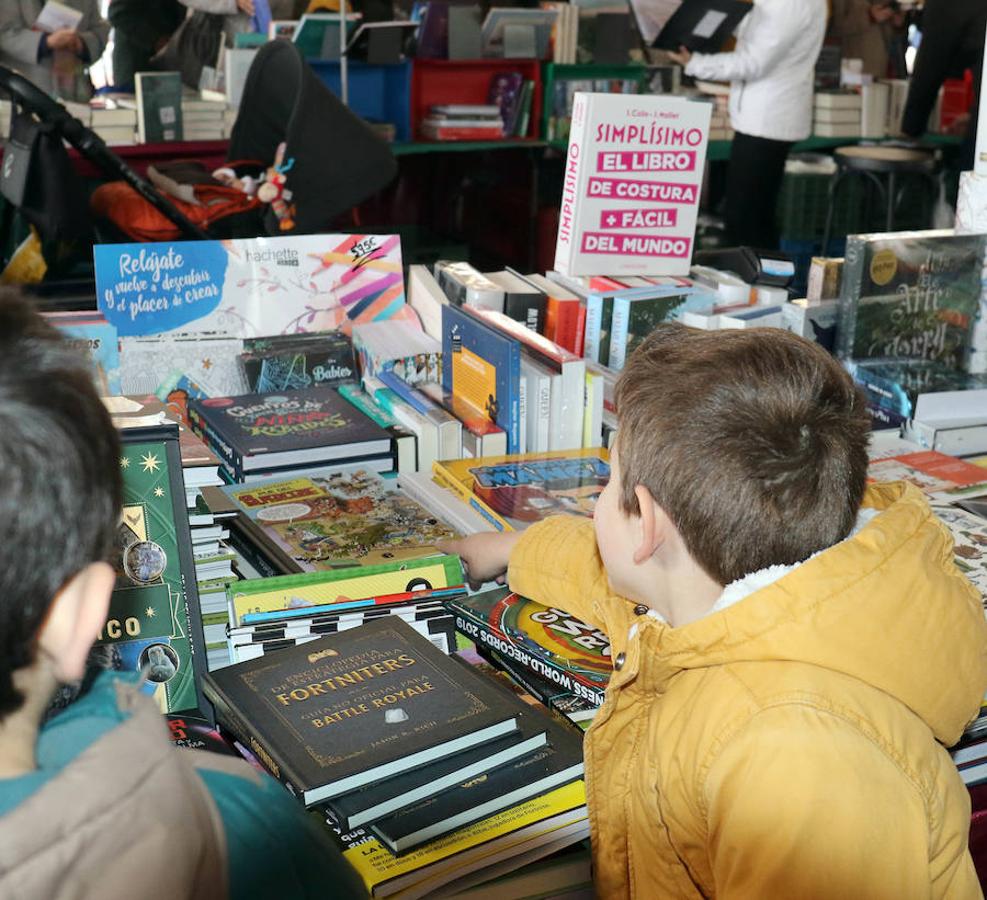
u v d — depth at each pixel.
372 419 2.04
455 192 6.77
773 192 5.48
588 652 1.31
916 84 5.38
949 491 1.82
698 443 0.94
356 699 1.16
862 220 6.81
